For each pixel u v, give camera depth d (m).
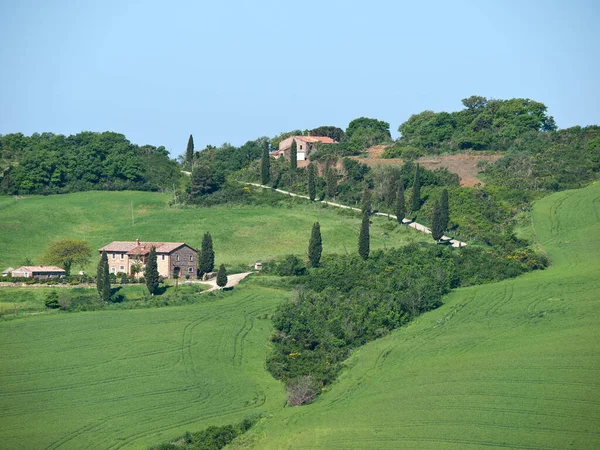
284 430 194.38
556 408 183.25
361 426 189.50
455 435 178.38
